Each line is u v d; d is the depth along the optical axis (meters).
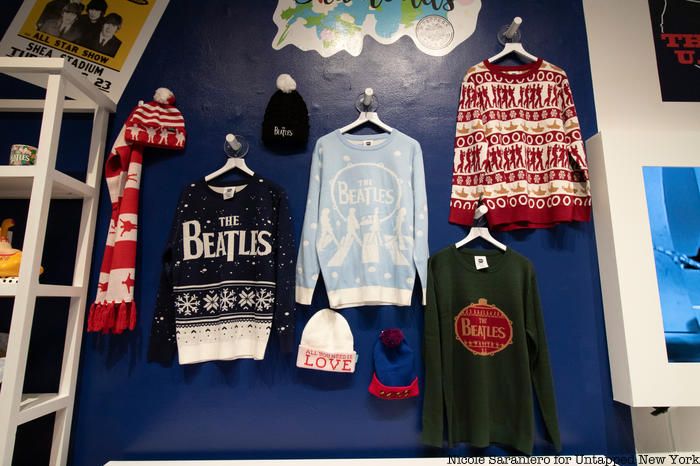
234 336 1.21
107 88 1.38
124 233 1.21
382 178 1.27
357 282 1.22
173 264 1.24
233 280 1.23
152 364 1.26
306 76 1.41
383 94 1.39
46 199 1.04
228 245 1.25
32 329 1.26
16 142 1.35
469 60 1.41
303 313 1.28
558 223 1.31
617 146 1.25
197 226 1.27
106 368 1.26
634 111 1.38
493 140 1.29
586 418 1.23
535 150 1.30
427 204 1.33
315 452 1.23
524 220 1.23
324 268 1.22
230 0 1.45
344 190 1.27
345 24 1.43
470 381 1.19
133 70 1.40
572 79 1.40
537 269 1.30
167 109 1.33
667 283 1.18
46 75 1.39
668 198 1.23
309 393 1.25
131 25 1.42
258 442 1.23
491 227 1.30
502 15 1.44
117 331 1.16
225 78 1.41
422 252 1.21
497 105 1.32
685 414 1.24
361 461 1.17
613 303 1.22
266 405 1.25
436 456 1.22
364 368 1.26
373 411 1.24
